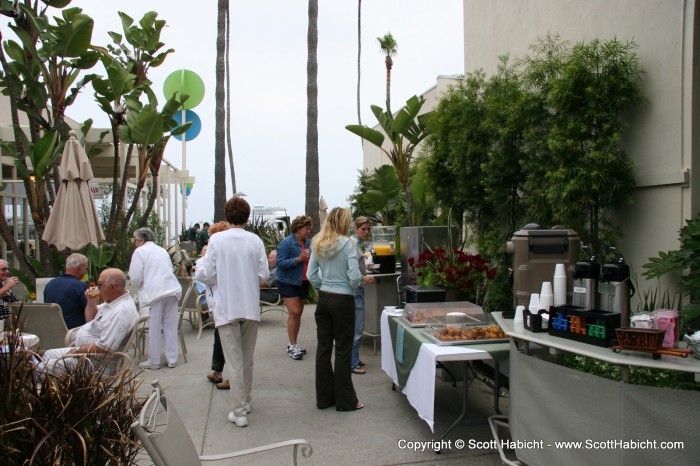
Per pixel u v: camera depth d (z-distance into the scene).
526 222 5.47
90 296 4.87
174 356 5.96
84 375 2.22
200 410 4.56
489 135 5.87
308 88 12.52
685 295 3.79
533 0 6.19
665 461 2.35
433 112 6.79
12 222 11.04
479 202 6.32
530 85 5.08
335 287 4.47
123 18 9.48
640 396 2.40
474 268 5.38
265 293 8.34
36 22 7.12
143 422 1.99
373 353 6.54
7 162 9.58
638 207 4.50
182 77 12.92
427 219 9.24
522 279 3.63
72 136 6.25
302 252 6.10
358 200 15.51
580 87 4.37
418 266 5.70
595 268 2.97
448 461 3.53
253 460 3.58
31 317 4.64
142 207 18.36
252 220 12.38
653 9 4.36
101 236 6.35
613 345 2.60
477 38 7.62
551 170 4.53
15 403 2.00
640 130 4.45
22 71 7.23
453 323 4.21
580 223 4.40
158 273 5.80
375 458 3.59
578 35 5.39
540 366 2.89
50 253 7.59
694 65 4.01
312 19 12.46
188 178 17.53
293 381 5.38
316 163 12.53
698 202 4.04
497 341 3.73
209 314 7.84
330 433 4.04
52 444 1.97
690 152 4.04
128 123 8.46
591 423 2.57
